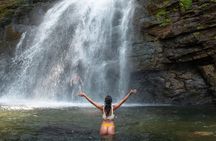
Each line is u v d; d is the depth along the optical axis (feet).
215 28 62.90
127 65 69.15
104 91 71.15
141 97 67.97
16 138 35.68
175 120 46.24
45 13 85.76
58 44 79.56
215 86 62.49
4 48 84.43
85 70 73.92
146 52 67.26
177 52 64.64
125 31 71.10
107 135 36.99
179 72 65.72
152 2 69.36
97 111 53.93
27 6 87.66
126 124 43.16
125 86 69.36
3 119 46.09
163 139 35.29
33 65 79.92
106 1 76.64
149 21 67.82
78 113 51.57
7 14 87.76
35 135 36.94
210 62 63.98
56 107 59.31
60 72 76.59
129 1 72.43
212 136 36.55
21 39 83.76
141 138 35.78
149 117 48.65
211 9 63.10
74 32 79.00
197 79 64.59
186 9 64.59
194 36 63.36
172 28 65.05
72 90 74.02
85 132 38.29
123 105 63.77
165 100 65.87
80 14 79.92
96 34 75.56
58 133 37.83
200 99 64.28
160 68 65.92
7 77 81.41
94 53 74.33
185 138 35.70
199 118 48.24
